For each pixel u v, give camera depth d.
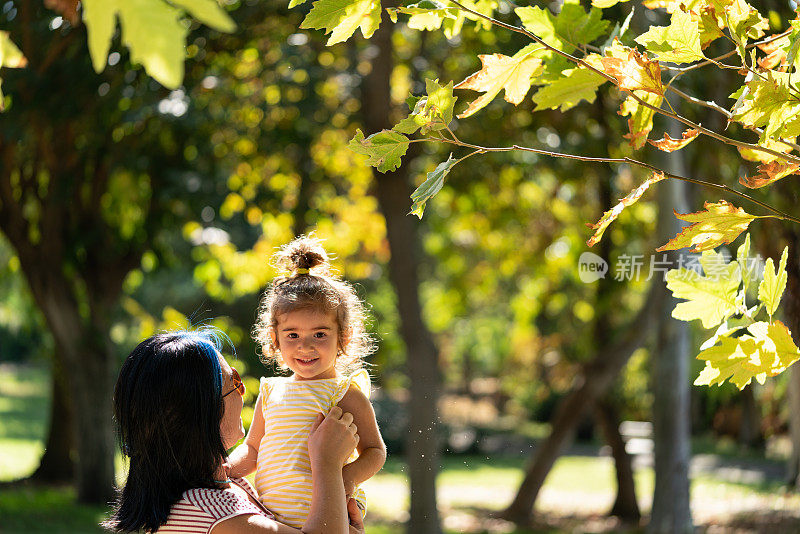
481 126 11.36
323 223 13.39
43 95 8.73
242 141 11.42
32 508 11.55
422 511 10.58
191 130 10.12
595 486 18.61
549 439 13.83
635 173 8.76
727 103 6.88
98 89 9.02
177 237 13.49
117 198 11.88
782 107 1.74
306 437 2.37
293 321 2.47
